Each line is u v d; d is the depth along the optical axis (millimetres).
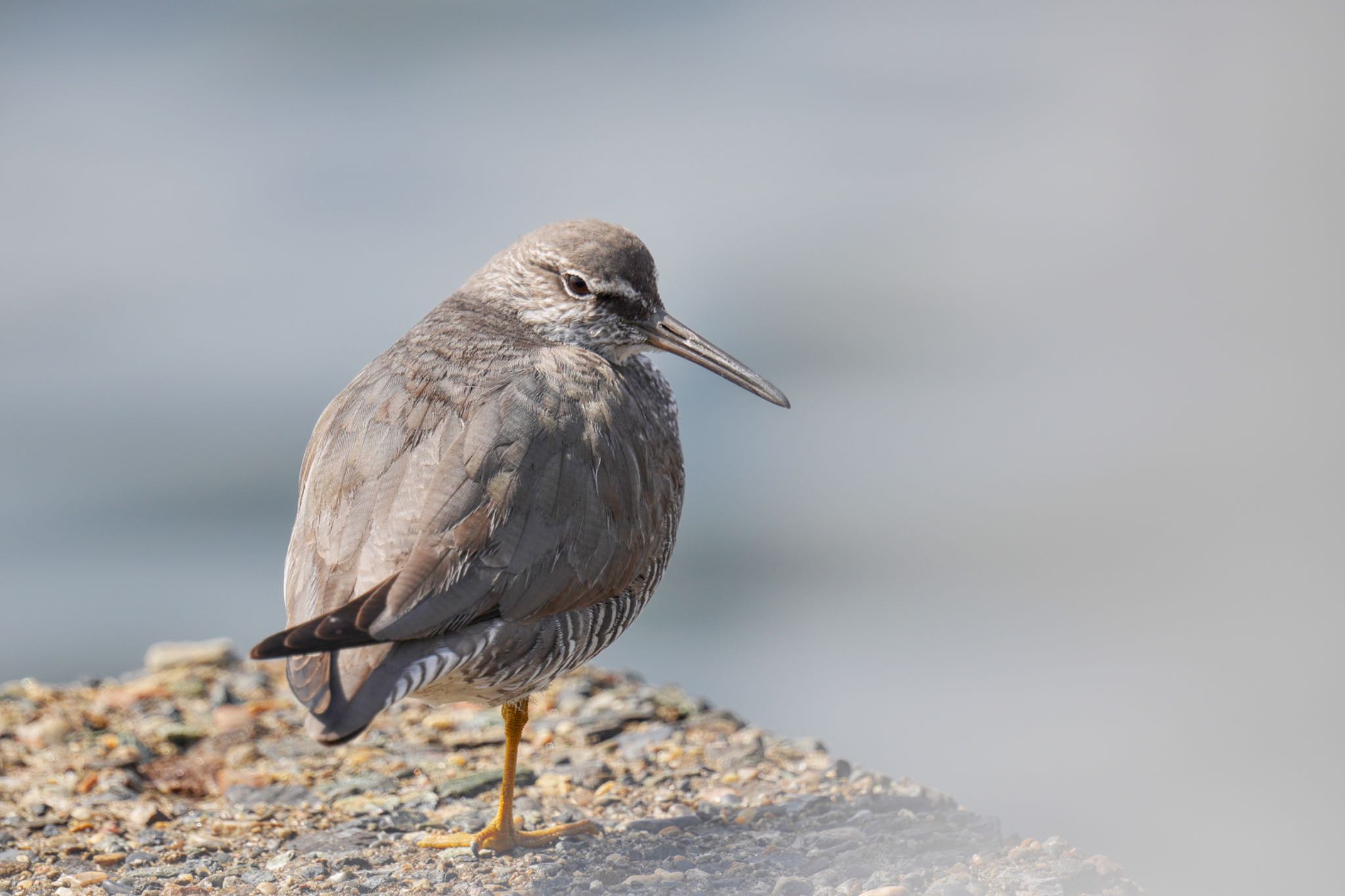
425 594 6395
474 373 7398
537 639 6957
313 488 7086
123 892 6875
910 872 6789
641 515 7523
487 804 8180
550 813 8016
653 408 8312
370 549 6594
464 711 9695
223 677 10445
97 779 8500
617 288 8391
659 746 9047
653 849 7305
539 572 6844
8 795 8281
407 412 7137
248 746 9094
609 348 8555
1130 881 6676
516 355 7648
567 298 8383
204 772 8812
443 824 7852
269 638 5785
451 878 7000
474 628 6582
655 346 8617
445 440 6953
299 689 6121
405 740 9250
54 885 6949
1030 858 6914
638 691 10055
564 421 7230
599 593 7242
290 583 6918
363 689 6066
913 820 7621
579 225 8531
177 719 9578
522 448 6980
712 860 7125
